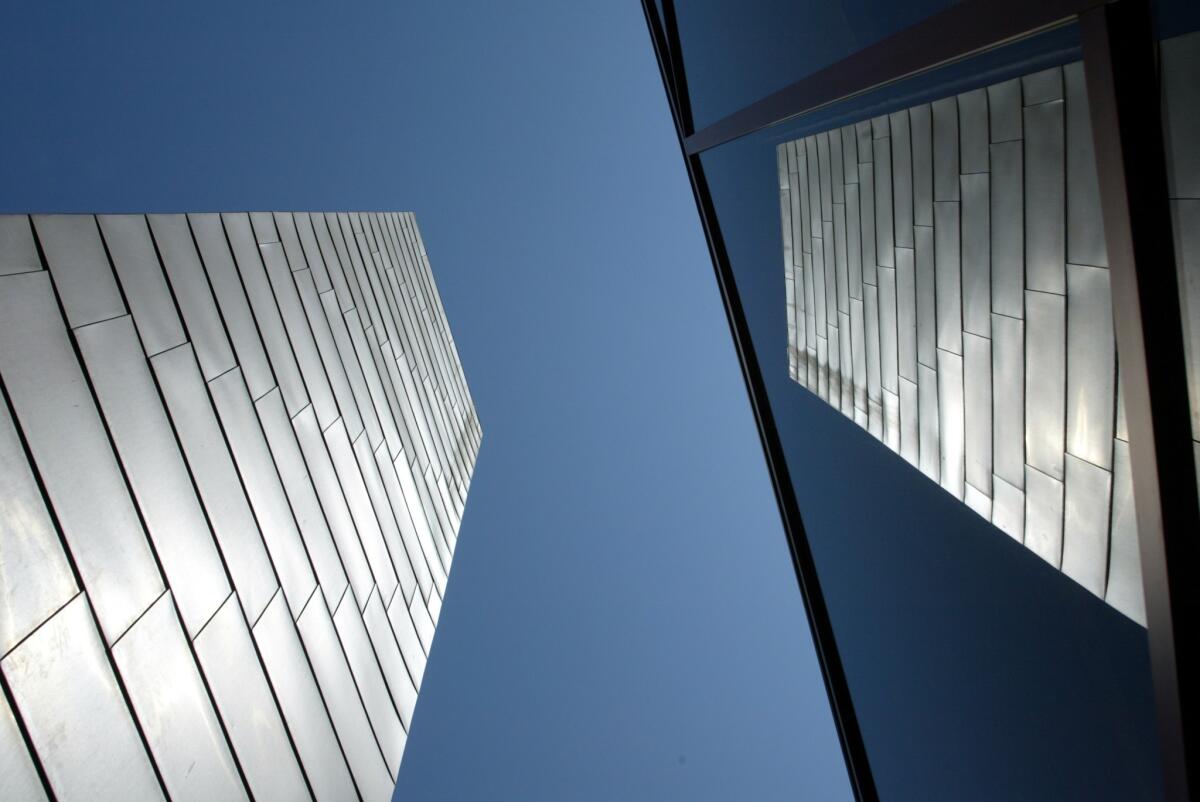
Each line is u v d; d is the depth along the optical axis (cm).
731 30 1346
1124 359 430
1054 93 596
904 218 939
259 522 769
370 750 884
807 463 1515
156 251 743
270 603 748
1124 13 389
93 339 611
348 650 891
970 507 859
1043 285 667
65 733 481
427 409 1703
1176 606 420
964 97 733
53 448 539
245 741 652
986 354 788
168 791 551
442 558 1443
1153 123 396
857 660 1390
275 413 880
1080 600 660
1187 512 413
